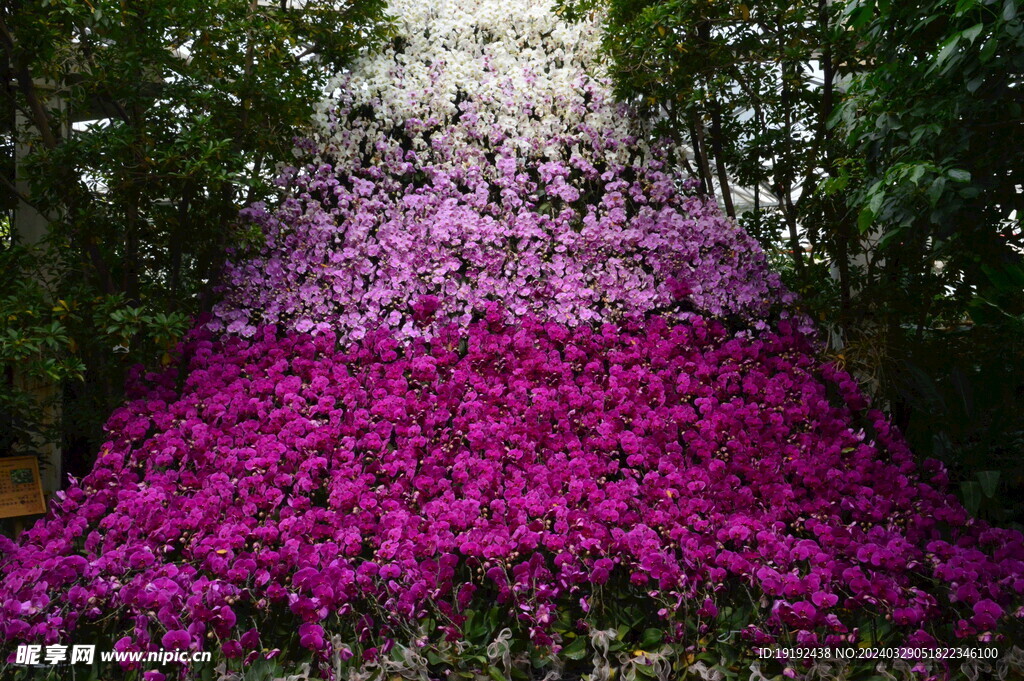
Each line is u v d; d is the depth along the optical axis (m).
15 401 3.28
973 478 3.30
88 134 3.31
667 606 2.60
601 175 4.27
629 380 3.59
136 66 3.46
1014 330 3.29
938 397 3.47
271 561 2.65
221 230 3.79
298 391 3.51
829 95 3.91
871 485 3.16
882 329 3.70
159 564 2.72
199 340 3.74
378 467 3.16
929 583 2.71
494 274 3.97
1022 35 2.37
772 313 4.07
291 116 3.89
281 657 2.51
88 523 2.96
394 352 3.67
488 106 4.37
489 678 2.50
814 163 3.88
